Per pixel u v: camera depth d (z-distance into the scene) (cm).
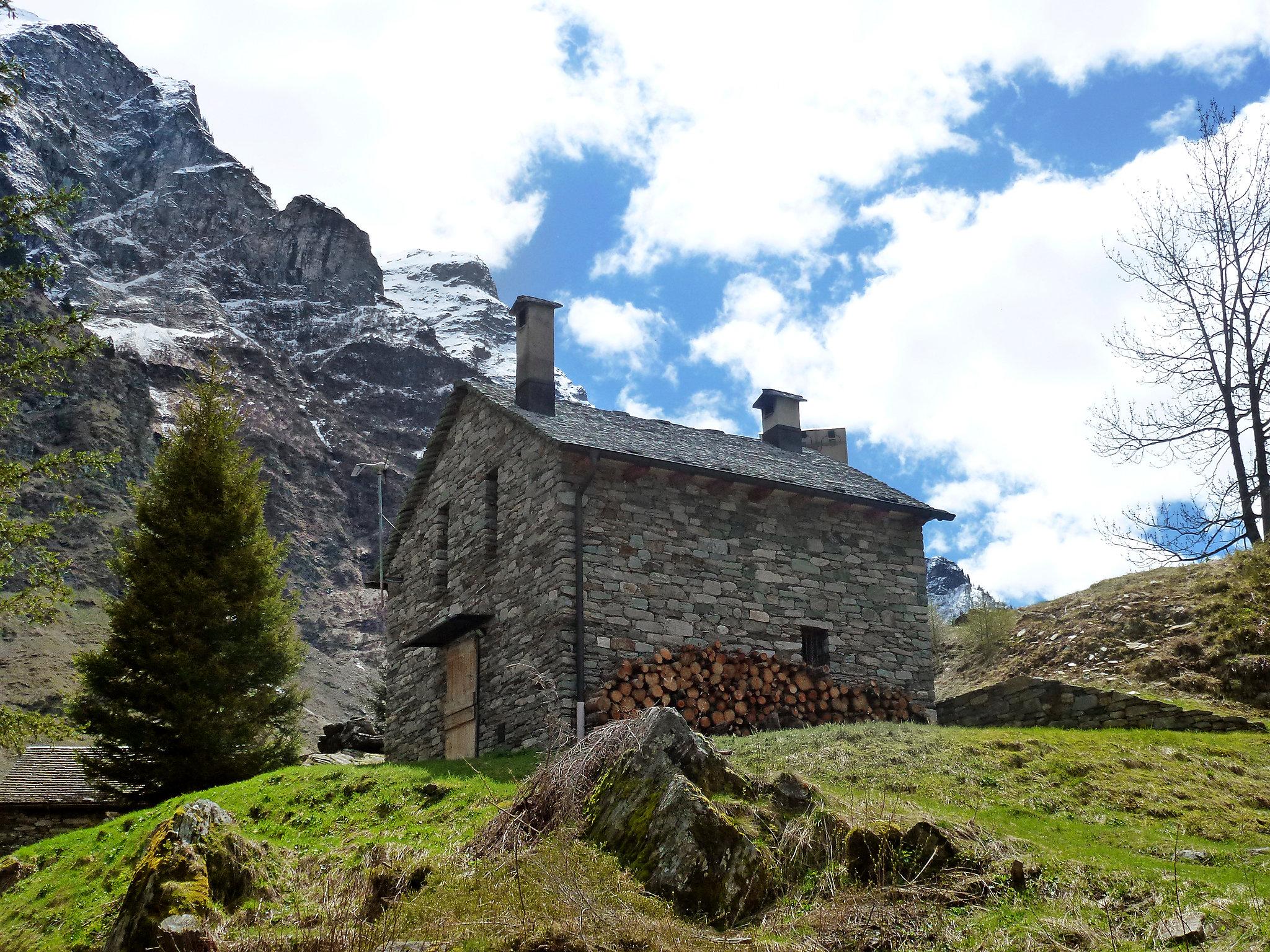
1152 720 1530
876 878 857
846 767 1229
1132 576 2508
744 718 1694
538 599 1711
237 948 785
